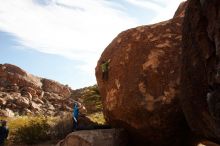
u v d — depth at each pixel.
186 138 10.24
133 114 10.31
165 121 9.79
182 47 7.36
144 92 10.06
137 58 10.73
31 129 18.39
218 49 5.52
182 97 7.50
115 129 11.20
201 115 6.88
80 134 11.13
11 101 41.41
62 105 46.28
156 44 10.61
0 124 14.84
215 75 5.83
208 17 5.94
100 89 12.47
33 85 50.75
